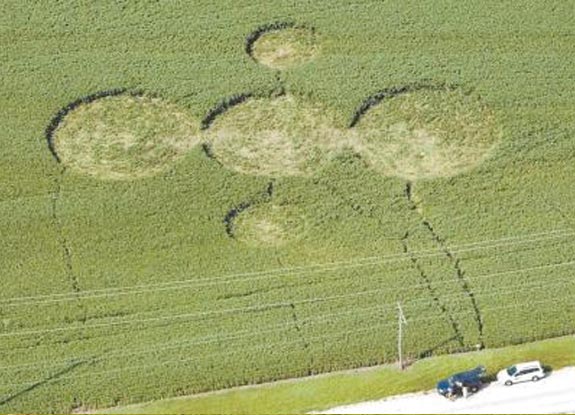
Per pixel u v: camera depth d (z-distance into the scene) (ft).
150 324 298.15
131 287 306.35
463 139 339.98
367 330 297.12
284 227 319.68
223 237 317.63
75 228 318.86
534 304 301.63
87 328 297.33
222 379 287.28
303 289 305.73
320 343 294.46
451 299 303.27
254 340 295.07
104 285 306.55
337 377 287.69
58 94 348.79
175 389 285.23
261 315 300.40
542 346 292.20
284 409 280.10
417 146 338.34
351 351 292.61
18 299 303.27
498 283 306.55
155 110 345.92
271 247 315.17
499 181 329.72
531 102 347.77
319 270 309.83
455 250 313.94
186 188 328.29
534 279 307.37
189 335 295.89
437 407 279.08
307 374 288.92
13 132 339.36
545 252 313.32
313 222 320.50
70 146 337.31
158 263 311.68
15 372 288.10
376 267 310.45
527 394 280.72
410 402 280.51
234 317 299.79
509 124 342.85
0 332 296.10
